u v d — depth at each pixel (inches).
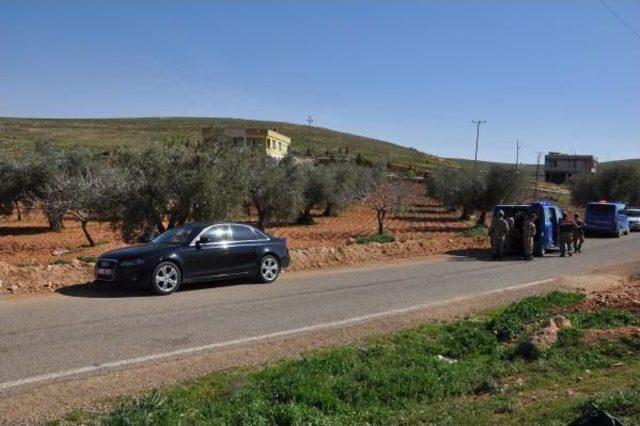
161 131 5487.2
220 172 818.8
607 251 957.2
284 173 1282.0
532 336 313.0
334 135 6993.1
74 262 579.8
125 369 285.6
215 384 264.7
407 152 6392.7
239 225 555.5
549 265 741.9
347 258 738.2
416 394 247.4
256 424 208.7
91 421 219.1
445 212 1948.8
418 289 534.0
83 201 914.1
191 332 360.5
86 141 4222.4
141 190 797.2
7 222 1409.9
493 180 1515.7
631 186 2101.4
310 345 336.2
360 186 1704.0
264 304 454.0
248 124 6968.5
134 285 478.3
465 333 344.8
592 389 232.7
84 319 389.4
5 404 237.0
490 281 590.6
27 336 342.3
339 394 244.1
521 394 237.3
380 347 316.2
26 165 1270.9
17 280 506.0
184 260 501.4
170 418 211.5
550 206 883.4
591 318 378.3
